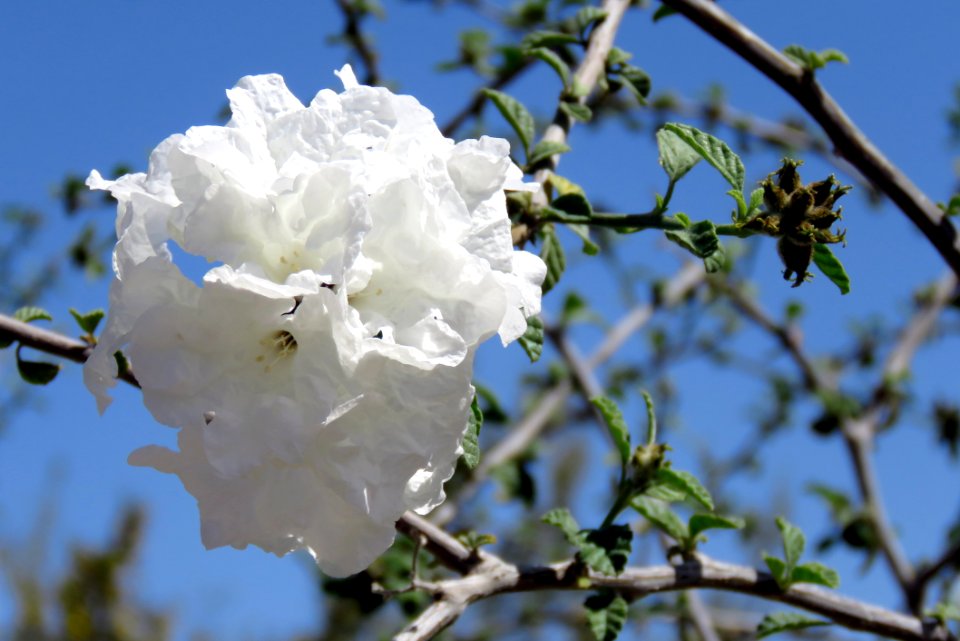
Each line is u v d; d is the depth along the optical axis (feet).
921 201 2.12
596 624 1.97
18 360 1.99
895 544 2.83
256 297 1.64
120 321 1.67
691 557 2.03
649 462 1.95
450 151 1.72
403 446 1.67
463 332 1.67
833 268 1.81
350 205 1.64
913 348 3.59
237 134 1.68
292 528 1.69
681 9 2.10
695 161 1.84
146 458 1.68
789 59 2.11
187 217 1.65
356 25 2.85
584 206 1.89
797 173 1.81
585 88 2.08
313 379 1.65
